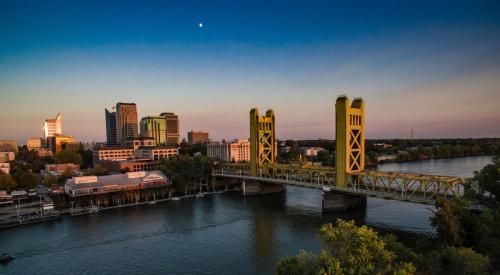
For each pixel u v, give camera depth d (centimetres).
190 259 9175
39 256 9519
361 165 14788
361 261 4250
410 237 10394
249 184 19300
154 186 18050
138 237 11150
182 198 18450
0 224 12394
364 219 12675
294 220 12975
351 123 14200
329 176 16138
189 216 13988
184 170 19800
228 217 13725
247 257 9219
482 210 9238
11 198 15262
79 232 11788
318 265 4653
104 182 17350
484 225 6838
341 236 4825
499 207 8206
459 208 7281
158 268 8638
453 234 6738
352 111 14150
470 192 9931
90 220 13475
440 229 7112
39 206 14488
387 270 4331
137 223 12938
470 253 5334
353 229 4838
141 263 8981
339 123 14012
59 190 17438
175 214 14400
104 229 12119
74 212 14375
